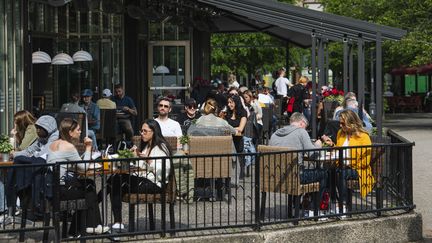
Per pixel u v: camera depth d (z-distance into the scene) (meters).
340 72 55.06
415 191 19.25
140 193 12.14
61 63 22.45
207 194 14.73
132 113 23.89
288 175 13.07
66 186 11.66
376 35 18.91
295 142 14.20
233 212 14.06
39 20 21.56
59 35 23.19
